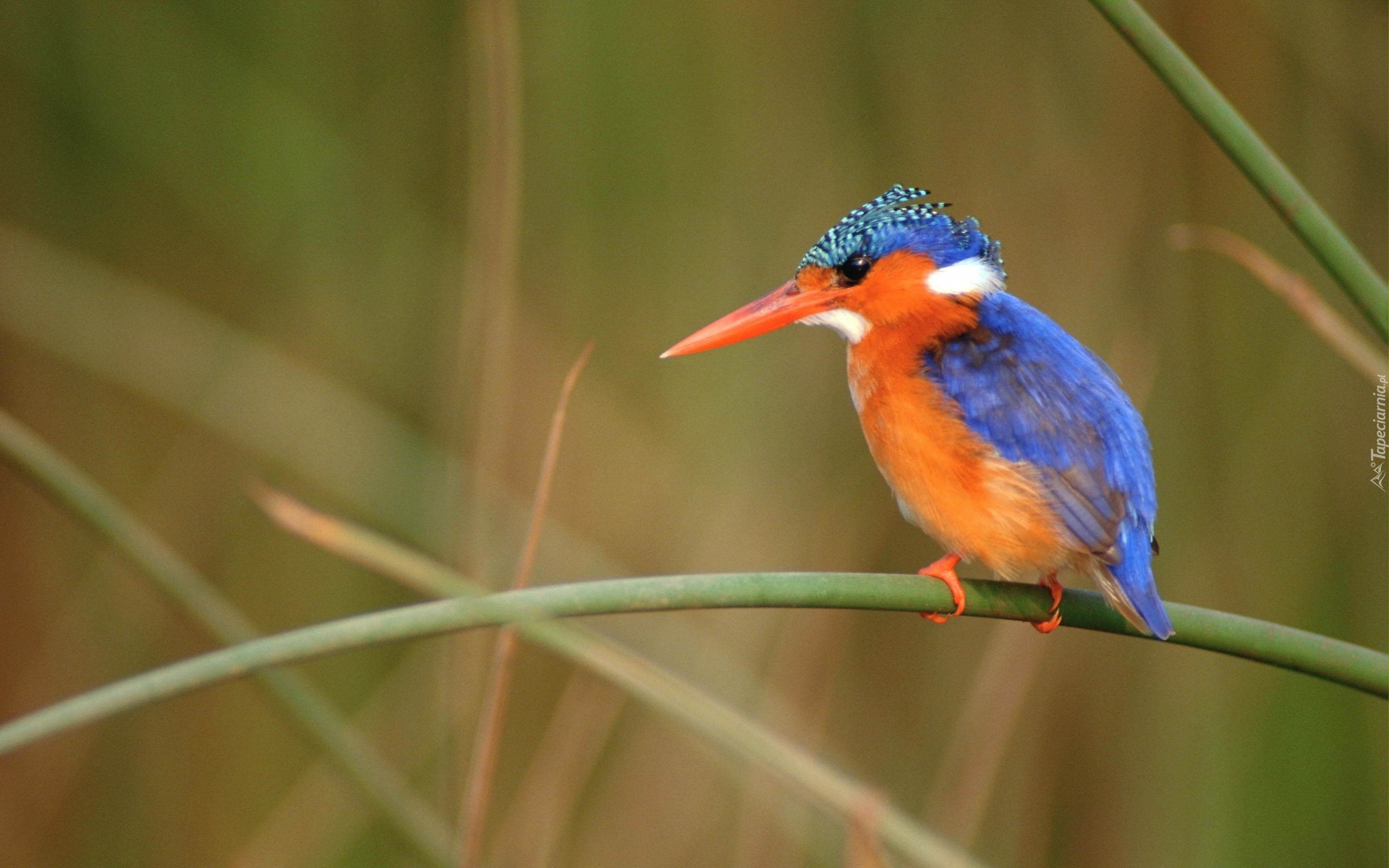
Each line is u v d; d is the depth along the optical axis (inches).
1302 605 354.0
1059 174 367.9
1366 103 361.1
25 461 223.9
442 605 170.9
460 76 374.0
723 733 219.0
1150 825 348.8
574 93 378.3
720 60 378.3
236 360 366.6
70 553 387.9
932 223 275.0
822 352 376.2
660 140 378.6
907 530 368.8
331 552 378.3
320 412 361.1
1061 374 248.5
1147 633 201.6
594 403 375.6
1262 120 365.4
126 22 383.2
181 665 170.9
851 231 276.4
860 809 212.2
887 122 374.6
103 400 391.9
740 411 371.9
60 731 167.0
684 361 374.6
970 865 223.1
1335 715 346.0
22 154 380.8
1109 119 369.7
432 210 387.5
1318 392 362.9
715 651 350.0
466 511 274.7
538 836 319.6
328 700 361.7
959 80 374.3
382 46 387.2
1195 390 364.2
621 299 379.2
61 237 382.9
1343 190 363.3
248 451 384.5
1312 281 366.3
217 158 385.4
